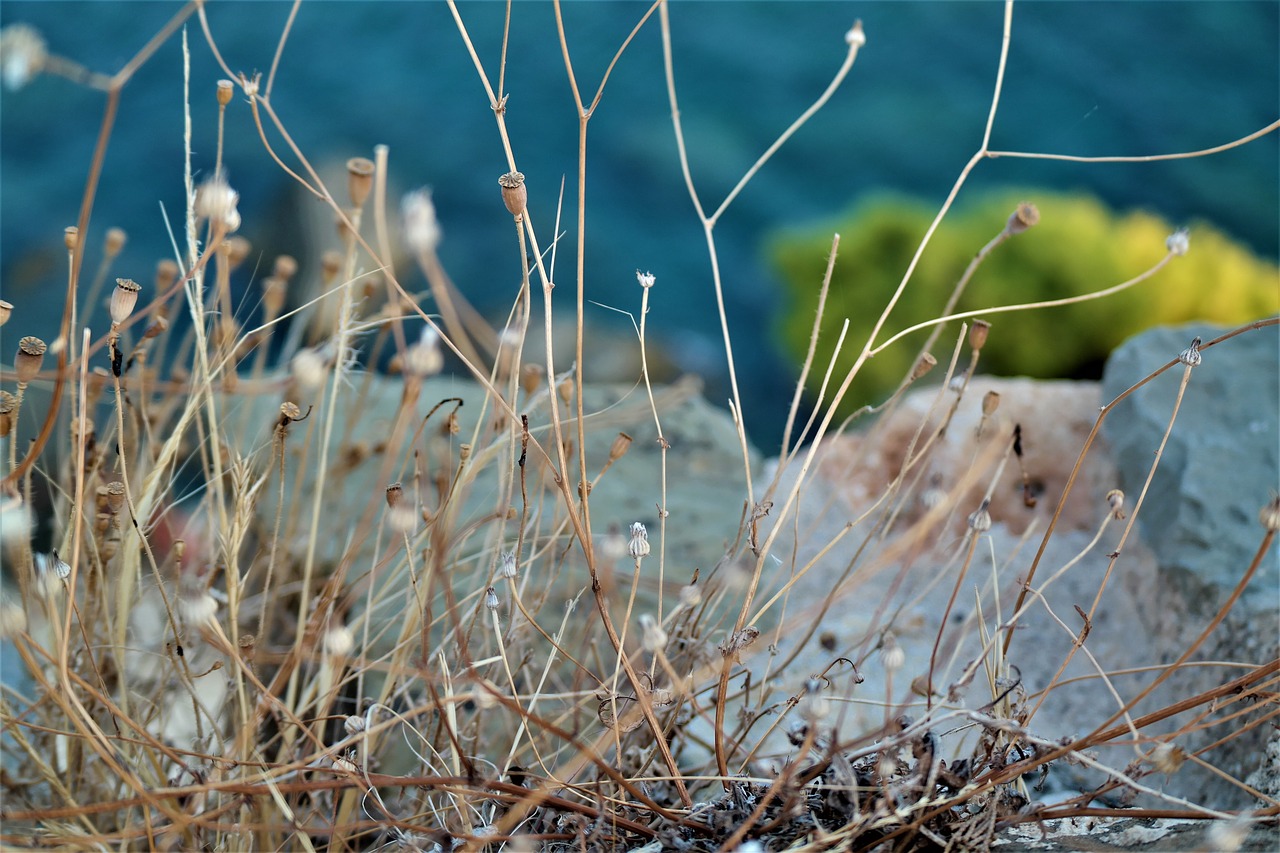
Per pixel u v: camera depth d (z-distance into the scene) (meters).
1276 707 1.12
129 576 1.09
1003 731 1.02
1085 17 9.50
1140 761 1.03
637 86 8.68
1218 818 1.03
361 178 1.06
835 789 0.99
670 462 1.55
